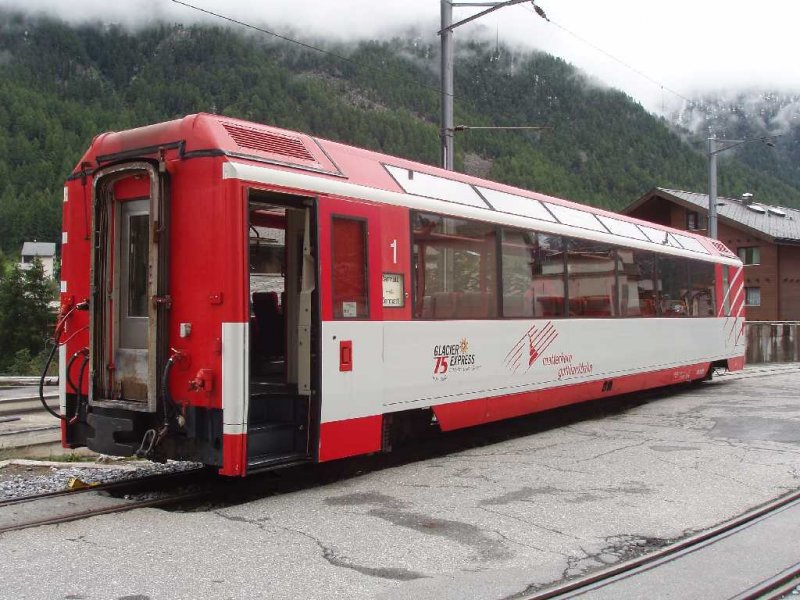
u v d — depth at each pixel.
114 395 7.43
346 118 139.50
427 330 8.88
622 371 13.39
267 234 9.12
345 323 7.73
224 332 6.66
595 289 12.69
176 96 164.38
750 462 9.11
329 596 4.71
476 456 9.52
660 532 6.27
